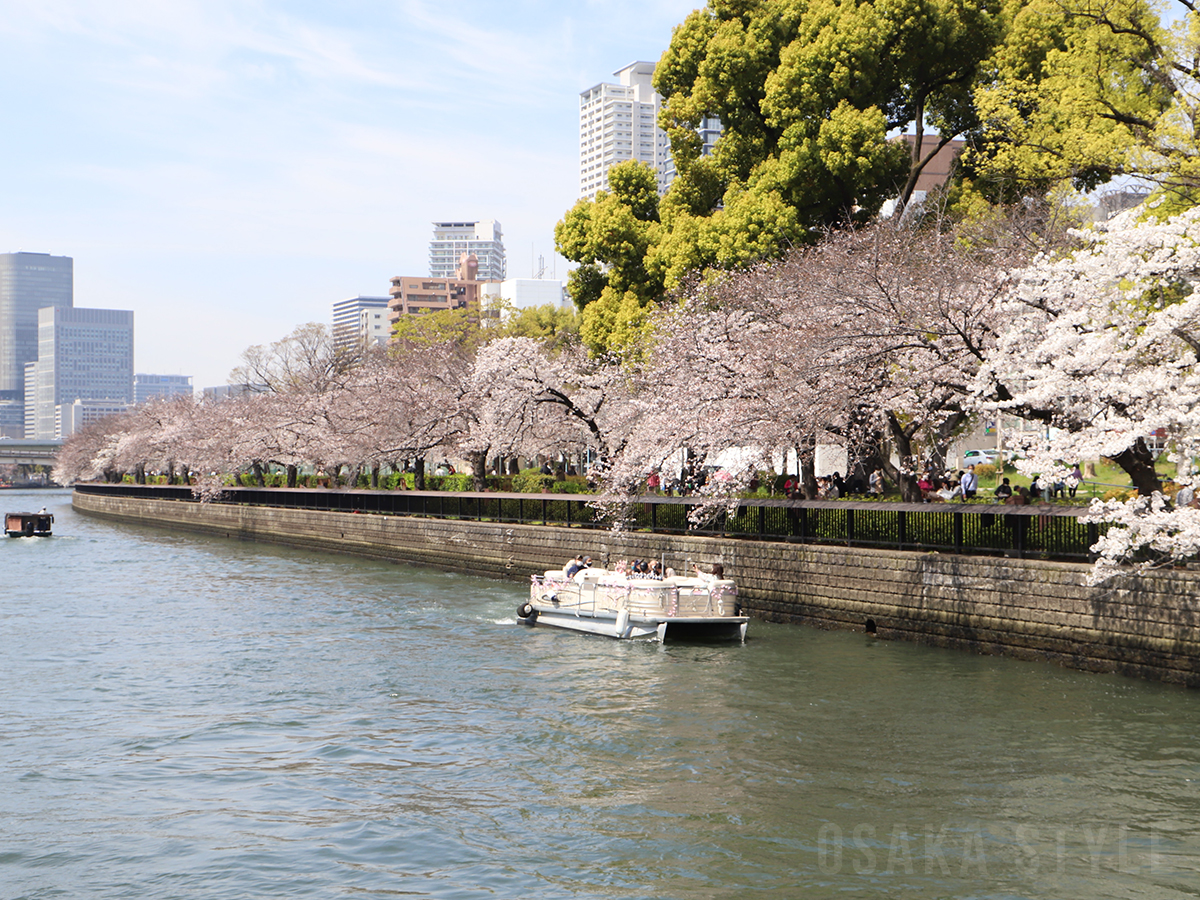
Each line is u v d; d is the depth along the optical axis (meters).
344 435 60.78
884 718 19.34
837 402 27.25
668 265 43.34
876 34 39.06
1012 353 22.28
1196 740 17.44
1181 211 26.22
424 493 51.16
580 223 47.09
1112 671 21.67
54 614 35.16
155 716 20.97
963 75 42.03
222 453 78.69
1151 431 19.39
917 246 28.77
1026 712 19.38
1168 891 12.24
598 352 47.28
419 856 13.66
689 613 28.00
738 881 12.68
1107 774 16.00
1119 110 31.22
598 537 37.66
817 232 41.84
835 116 38.91
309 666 25.67
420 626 31.59
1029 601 23.34
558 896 12.40
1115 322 20.41
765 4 43.78
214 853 13.86
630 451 35.31
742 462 31.12
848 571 27.94
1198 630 20.06
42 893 12.71
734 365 31.34
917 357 25.45
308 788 16.44
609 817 14.87
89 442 130.88
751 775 16.42
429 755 18.03
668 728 19.20
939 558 25.47
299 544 63.81
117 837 14.48
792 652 25.66
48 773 17.30
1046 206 30.14
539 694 22.20
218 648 28.28
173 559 56.28
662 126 46.56
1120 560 21.36
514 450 49.91
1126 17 30.81
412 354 59.62
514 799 15.72
